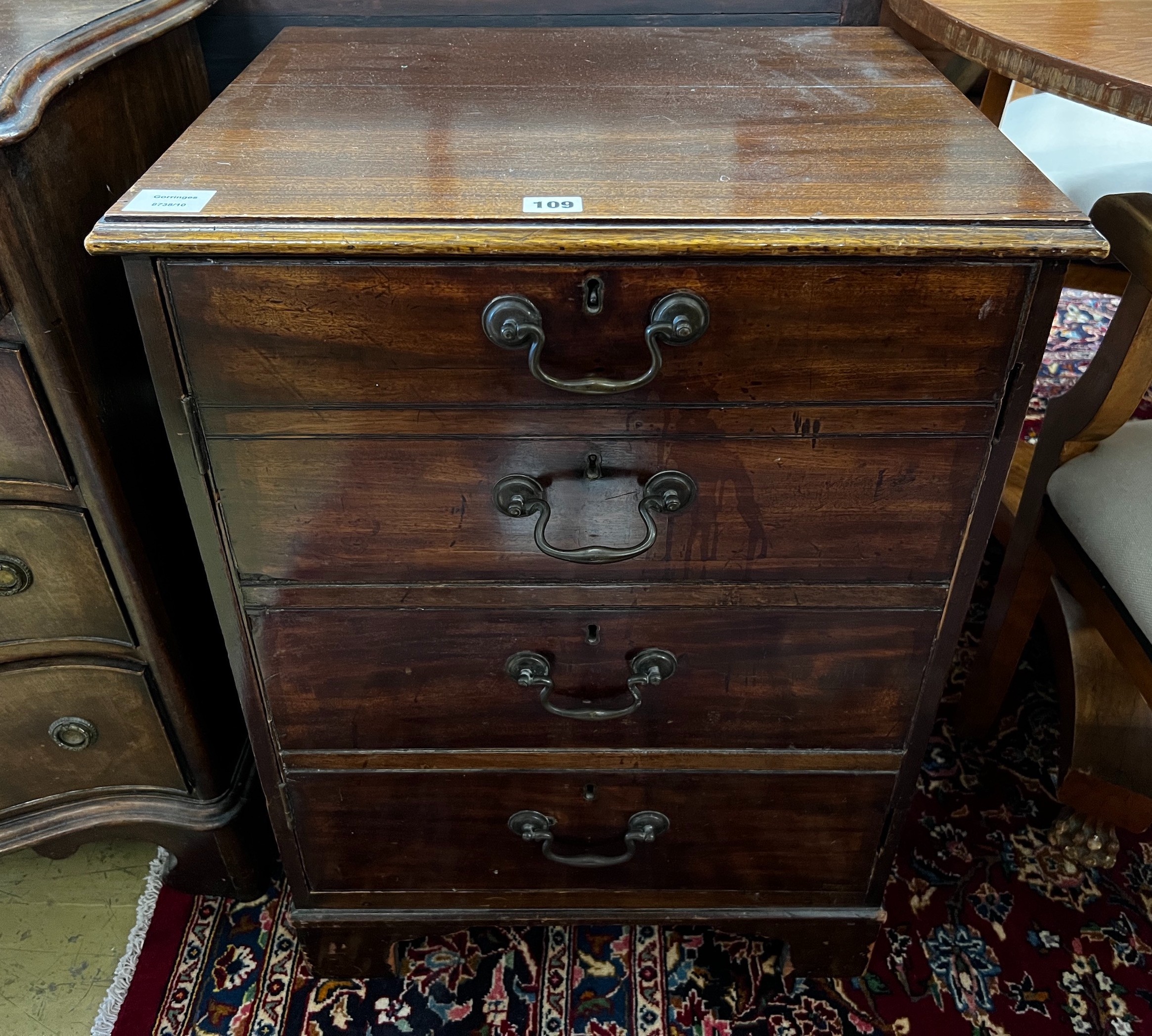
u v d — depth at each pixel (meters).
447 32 0.87
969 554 0.67
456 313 0.56
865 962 0.93
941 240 0.52
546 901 0.90
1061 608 1.01
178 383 0.58
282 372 0.58
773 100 0.71
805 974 0.95
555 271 0.54
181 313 0.56
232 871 0.97
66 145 0.65
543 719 0.76
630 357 0.57
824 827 0.84
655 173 0.59
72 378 0.67
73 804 0.92
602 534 0.66
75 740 0.86
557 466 0.62
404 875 0.88
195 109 0.89
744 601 0.69
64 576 0.76
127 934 0.98
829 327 0.56
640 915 0.90
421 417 0.60
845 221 0.53
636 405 0.60
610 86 0.74
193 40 0.88
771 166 0.60
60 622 0.79
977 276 0.55
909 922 1.00
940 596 0.69
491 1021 0.92
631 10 0.91
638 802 0.82
